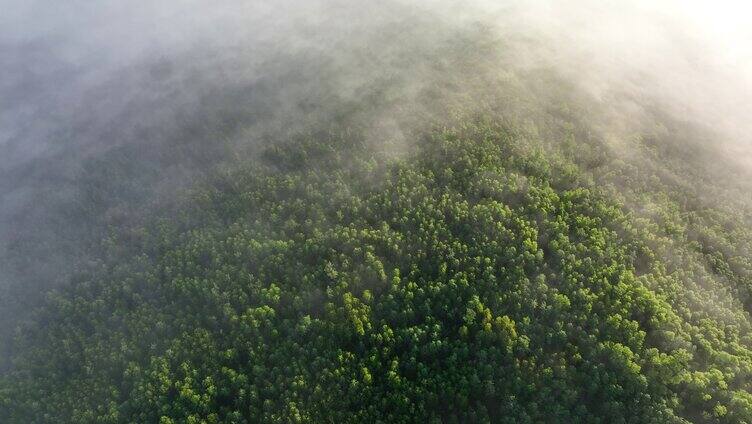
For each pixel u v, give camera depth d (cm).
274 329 11600
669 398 9656
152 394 11106
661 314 10512
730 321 10844
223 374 11150
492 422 10006
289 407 10331
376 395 10388
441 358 10831
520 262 11831
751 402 9300
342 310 11581
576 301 11081
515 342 10506
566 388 9862
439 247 12488
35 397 11781
